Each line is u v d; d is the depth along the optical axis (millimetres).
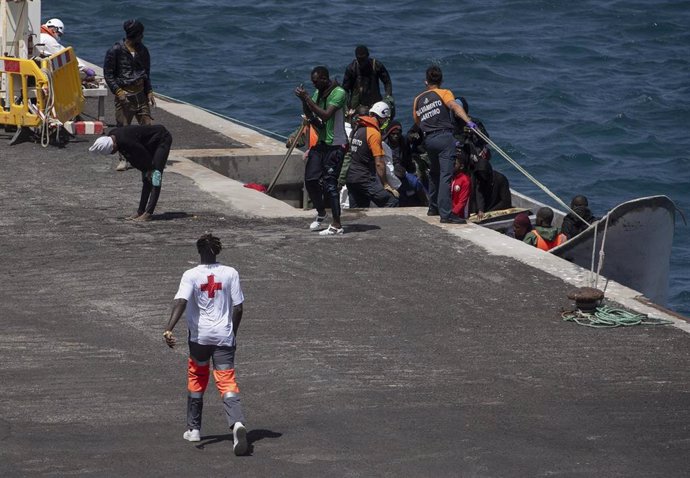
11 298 24875
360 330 23469
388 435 18641
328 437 18609
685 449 18141
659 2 90438
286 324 23672
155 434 18812
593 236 29703
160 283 25844
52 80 37125
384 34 80250
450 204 30500
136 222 30281
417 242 29016
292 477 17125
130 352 22281
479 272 26969
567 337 23344
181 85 66062
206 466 17516
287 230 29922
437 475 17125
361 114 37156
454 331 23531
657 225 30047
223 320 18578
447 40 78688
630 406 19984
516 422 19203
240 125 42938
